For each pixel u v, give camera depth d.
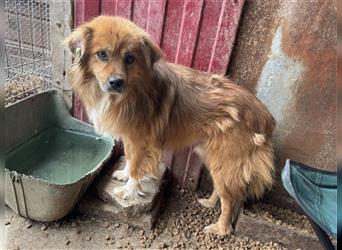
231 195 0.85
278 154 0.91
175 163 1.00
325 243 0.52
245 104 0.80
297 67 0.82
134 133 0.80
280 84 0.85
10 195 0.80
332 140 0.86
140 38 0.71
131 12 0.89
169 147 0.86
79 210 0.89
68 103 1.05
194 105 0.80
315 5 0.76
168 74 0.78
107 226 0.87
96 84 0.75
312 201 0.56
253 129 0.80
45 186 0.75
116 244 0.83
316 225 0.52
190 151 0.97
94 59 0.71
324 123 0.85
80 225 0.86
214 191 0.96
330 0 0.74
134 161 0.83
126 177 0.92
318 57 0.79
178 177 1.02
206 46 0.86
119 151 1.01
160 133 0.81
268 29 0.80
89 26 0.71
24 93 1.03
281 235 0.85
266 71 0.84
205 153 0.85
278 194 0.95
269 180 0.84
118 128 0.79
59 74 1.02
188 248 0.85
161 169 0.97
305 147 0.89
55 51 1.00
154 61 0.73
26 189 0.76
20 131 0.96
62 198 0.77
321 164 0.89
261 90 0.87
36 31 1.04
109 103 0.76
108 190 0.88
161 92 0.78
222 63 0.86
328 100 0.82
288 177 0.57
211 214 0.95
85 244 0.82
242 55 0.85
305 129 0.87
